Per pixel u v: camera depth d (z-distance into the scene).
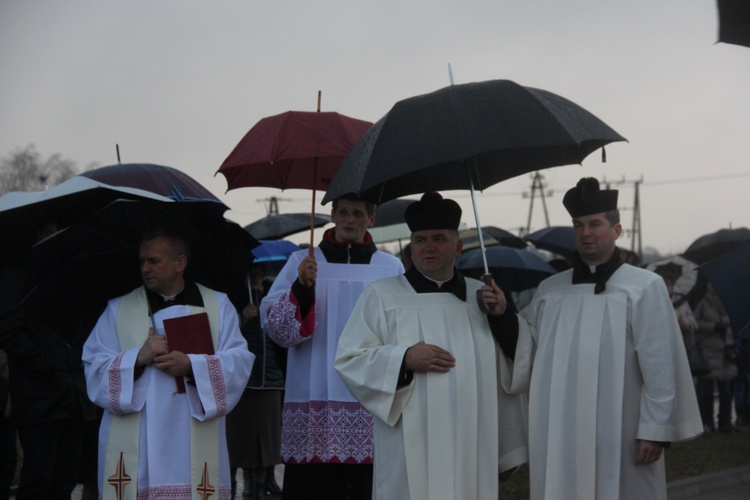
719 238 15.40
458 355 5.45
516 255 15.23
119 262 5.91
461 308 5.57
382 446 5.55
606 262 5.53
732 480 10.71
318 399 6.53
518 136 4.80
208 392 5.49
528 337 5.61
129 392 5.40
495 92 5.03
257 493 9.09
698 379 14.41
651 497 5.34
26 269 6.83
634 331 5.36
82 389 6.90
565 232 19.02
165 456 5.45
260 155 6.40
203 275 6.23
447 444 5.35
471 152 4.77
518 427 5.72
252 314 8.93
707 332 13.95
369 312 5.65
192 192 8.09
